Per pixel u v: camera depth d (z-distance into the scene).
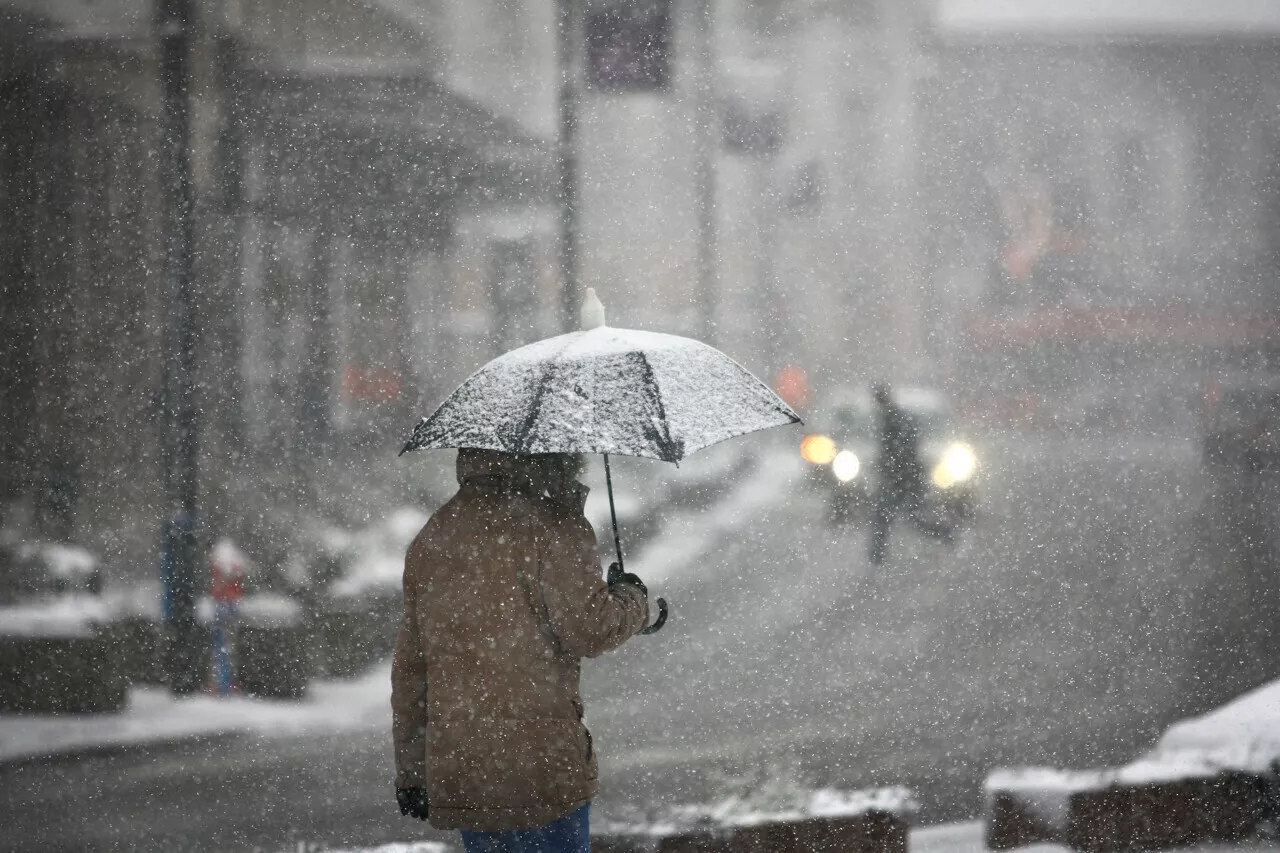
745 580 67.56
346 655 48.47
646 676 47.62
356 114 98.94
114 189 87.88
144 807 32.50
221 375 97.25
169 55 61.62
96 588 60.88
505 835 17.41
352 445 98.81
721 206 168.88
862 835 23.83
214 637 47.00
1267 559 70.38
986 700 42.28
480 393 17.86
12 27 83.75
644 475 99.94
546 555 17.22
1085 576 66.00
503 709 17.12
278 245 98.81
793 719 40.78
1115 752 35.44
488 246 111.75
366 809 32.06
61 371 86.94
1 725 41.69
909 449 84.50
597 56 123.88
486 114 100.50
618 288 160.62
